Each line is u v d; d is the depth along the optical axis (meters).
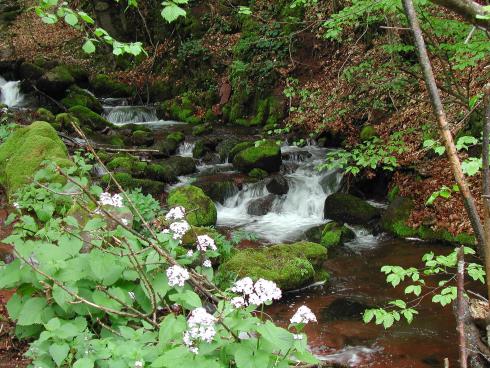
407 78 8.21
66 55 18.23
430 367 4.43
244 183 9.63
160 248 3.27
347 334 5.04
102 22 17.62
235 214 9.19
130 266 3.34
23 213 5.03
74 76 16.25
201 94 15.01
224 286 5.59
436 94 2.03
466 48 5.25
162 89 16.20
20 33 19.97
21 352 3.60
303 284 6.04
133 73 16.86
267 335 2.39
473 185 7.48
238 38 15.16
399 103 9.55
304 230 8.20
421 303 5.61
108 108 15.05
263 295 2.55
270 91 13.42
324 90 11.46
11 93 15.48
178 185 9.67
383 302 5.71
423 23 6.04
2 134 8.70
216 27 15.97
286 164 10.32
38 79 14.76
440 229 7.39
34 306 3.20
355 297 5.86
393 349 4.74
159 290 3.25
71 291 3.11
